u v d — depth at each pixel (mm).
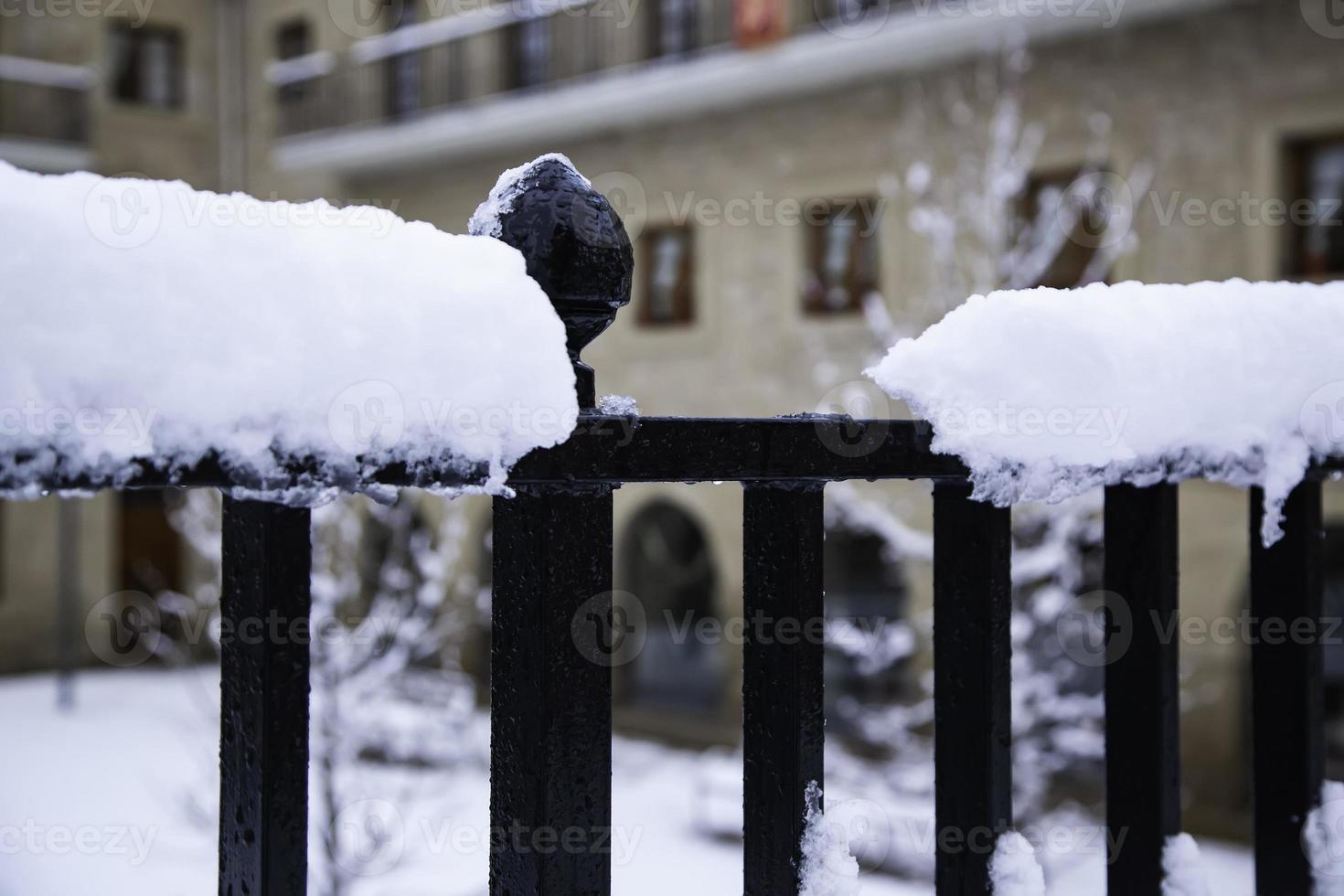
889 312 11109
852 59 10945
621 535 13859
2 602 17094
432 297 647
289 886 655
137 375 543
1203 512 9391
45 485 531
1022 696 7074
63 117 16984
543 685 737
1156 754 1090
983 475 948
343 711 5953
